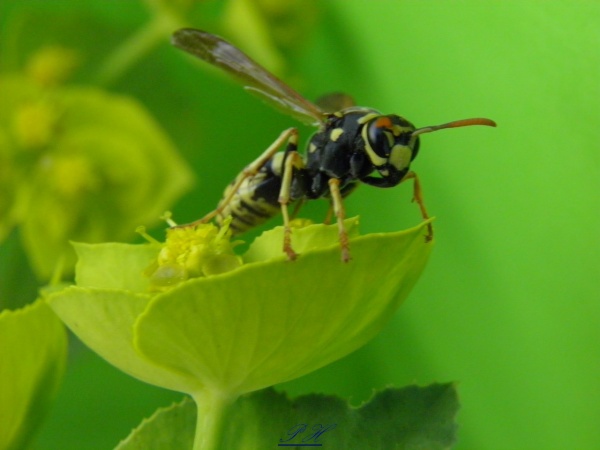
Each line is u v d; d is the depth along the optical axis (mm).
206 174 151
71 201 148
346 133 129
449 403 119
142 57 150
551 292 130
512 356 132
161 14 149
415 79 139
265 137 150
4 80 148
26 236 148
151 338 113
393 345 141
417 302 139
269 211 132
